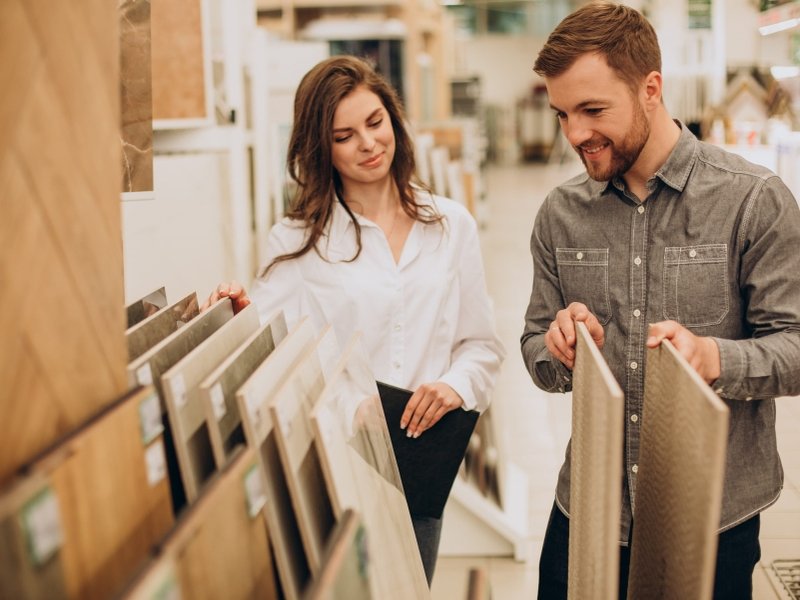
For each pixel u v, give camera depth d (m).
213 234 3.05
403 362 2.12
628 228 1.74
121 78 1.85
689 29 8.34
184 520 0.82
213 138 3.20
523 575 3.41
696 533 1.07
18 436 0.76
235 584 0.92
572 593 1.51
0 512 0.65
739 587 1.70
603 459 1.07
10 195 0.76
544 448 4.70
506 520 3.55
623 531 1.79
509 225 12.97
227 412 1.12
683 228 1.68
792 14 6.80
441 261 2.14
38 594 0.70
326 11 8.63
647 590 1.41
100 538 0.82
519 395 5.59
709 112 7.50
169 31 2.95
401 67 8.91
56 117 0.83
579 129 1.58
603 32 1.54
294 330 1.43
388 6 8.70
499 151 28.23
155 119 2.96
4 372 0.74
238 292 1.81
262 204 3.74
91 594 0.79
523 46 28.05
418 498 1.99
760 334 1.60
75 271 0.87
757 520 1.71
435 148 9.69
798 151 5.57
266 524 1.08
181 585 0.77
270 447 1.10
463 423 1.99
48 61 0.82
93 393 0.89
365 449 1.42
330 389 1.24
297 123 2.10
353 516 0.97
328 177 2.11
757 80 8.12
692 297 1.68
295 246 2.18
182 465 1.04
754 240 1.61
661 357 1.33
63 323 0.84
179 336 1.29
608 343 1.78
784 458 4.37
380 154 2.05
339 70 2.04
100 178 0.92
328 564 0.84
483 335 2.24
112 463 0.86
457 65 20.95
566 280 1.83
